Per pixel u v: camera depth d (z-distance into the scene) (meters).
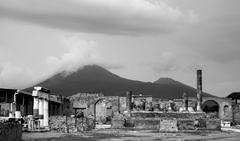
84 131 80.31
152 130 89.25
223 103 140.38
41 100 83.69
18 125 51.91
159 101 128.50
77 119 81.94
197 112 109.44
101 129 89.94
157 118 103.00
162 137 68.75
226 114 139.88
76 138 61.09
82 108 131.50
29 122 74.88
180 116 108.44
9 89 94.62
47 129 77.56
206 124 98.31
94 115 124.44
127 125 100.62
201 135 76.50
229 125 120.75
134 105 125.38
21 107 98.75
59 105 119.94
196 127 96.31
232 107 140.12
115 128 94.88
